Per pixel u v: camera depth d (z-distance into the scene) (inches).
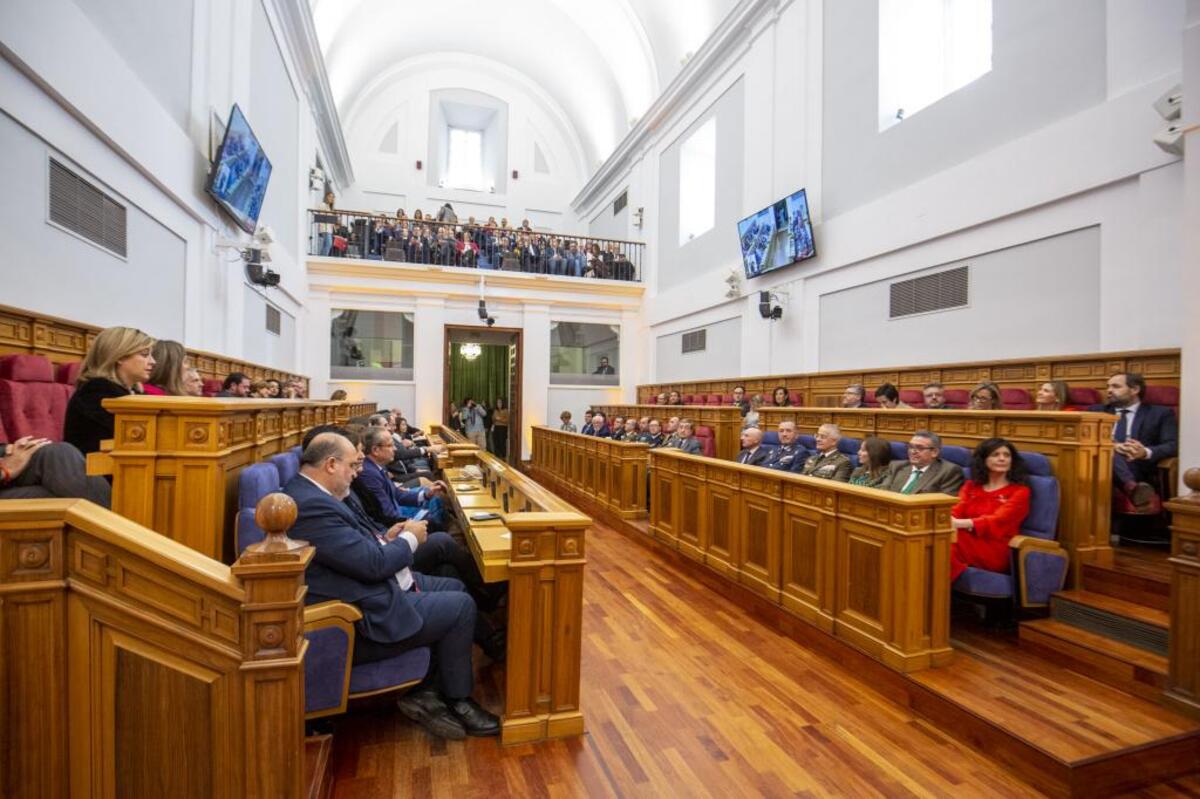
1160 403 154.4
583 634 125.7
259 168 248.1
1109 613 104.7
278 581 47.4
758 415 244.4
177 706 46.7
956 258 228.8
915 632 99.7
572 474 302.8
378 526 118.0
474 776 76.3
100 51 144.8
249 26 253.3
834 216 291.7
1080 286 187.2
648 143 497.0
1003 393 196.7
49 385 118.3
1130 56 171.0
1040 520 119.5
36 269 128.7
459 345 603.2
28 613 44.9
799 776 78.4
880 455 149.3
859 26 277.0
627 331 509.7
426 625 82.3
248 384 178.9
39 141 128.9
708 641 122.8
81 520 44.9
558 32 546.0
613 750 83.2
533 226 627.5
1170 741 79.6
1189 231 137.0
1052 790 75.2
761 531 138.3
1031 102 200.1
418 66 587.5
